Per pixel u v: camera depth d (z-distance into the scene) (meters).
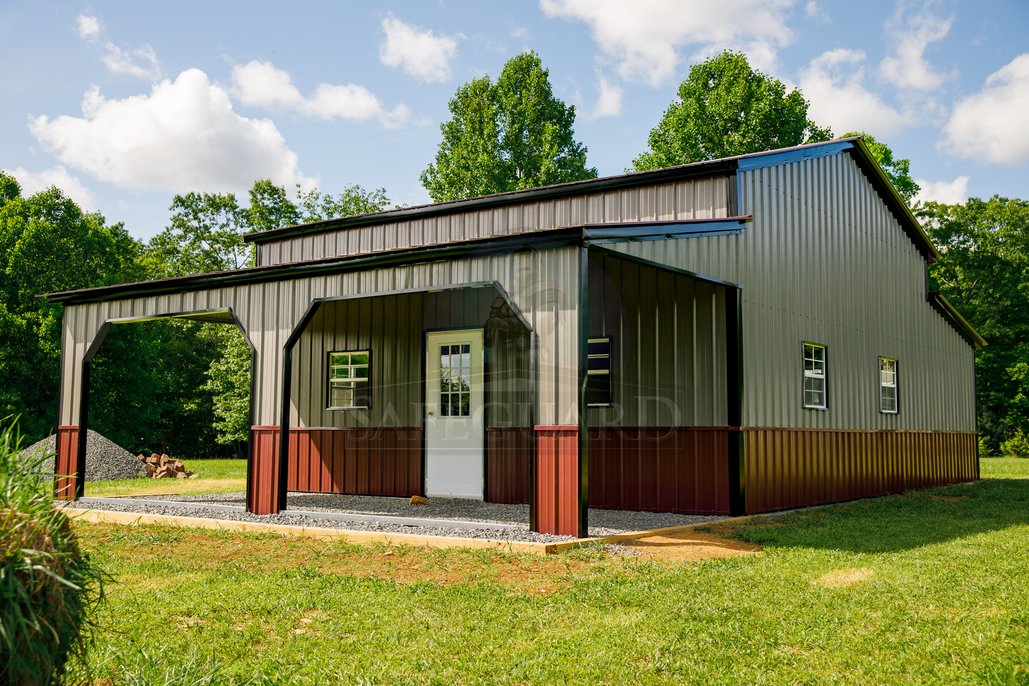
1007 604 4.84
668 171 9.71
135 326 26.91
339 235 13.20
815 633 4.19
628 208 10.11
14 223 25.77
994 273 33.97
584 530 6.82
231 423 24.84
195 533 7.65
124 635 4.09
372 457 11.73
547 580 5.51
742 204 9.69
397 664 3.75
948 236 35.25
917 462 14.19
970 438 16.81
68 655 2.57
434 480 11.07
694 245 8.78
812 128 26.92
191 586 5.28
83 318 10.77
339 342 12.30
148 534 7.50
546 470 7.09
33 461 2.59
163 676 3.35
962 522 8.80
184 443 32.28
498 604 4.84
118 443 26.33
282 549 6.73
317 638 4.16
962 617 4.52
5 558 2.27
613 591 5.10
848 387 12.04
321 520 8.26
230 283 9.51
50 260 26.27
